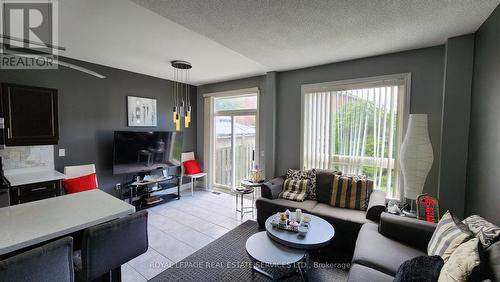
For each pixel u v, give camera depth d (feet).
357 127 10.85
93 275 4.32
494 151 5.95
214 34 7.70
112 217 5.28
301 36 7.88
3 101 8.69
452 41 7.91
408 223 6.53
